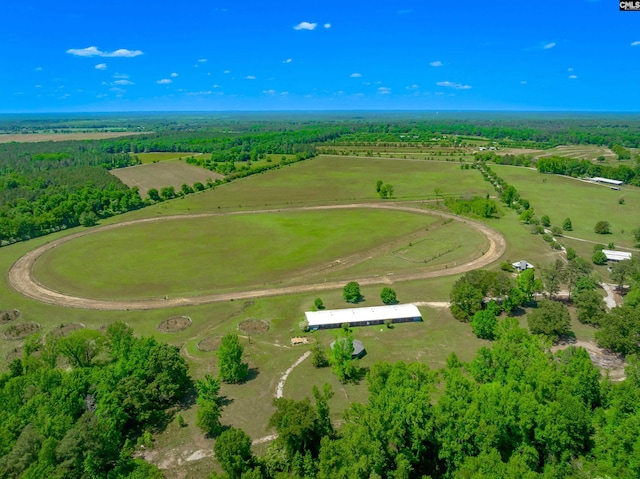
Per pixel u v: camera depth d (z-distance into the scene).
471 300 108.31
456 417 60.50
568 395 62.34
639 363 73.00
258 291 128.38
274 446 64.12
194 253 158.75
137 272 142.38
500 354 76.06
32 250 164.38
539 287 114.38
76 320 112.75
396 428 60.31
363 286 131.00
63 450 55.75
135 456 69.06
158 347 82.88
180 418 75.12
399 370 68.94
